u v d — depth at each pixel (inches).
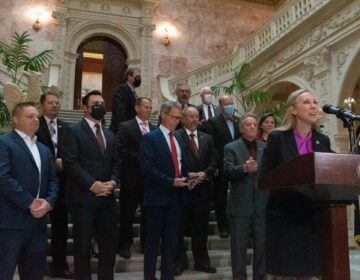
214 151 162.6
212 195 193.5
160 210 131.3
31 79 258.8
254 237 139.9
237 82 360.5
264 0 612.1
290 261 79.4
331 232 63.1
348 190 59.6
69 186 128.1
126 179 161.5
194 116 160.6
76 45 516.4
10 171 107.7
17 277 142.8
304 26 350.3
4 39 476.7
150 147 134.8
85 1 527.8
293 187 62.7
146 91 525.3
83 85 769.6
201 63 561.9
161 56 546.3
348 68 301.9
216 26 581.6
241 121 150.6
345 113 87.4
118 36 538.0
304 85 354.3
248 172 134.4
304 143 86.8
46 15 504.7
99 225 127.3
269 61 415.2
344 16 303.7
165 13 562.3
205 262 155.0
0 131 250.8
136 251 172.4
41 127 155.6
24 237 105.7
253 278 139.3
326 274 63.5
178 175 137.3
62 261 144.5
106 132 137.1
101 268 125.3
